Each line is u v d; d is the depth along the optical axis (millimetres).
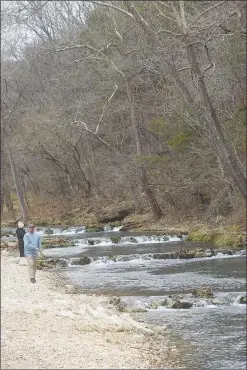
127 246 36812
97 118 43469
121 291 22406
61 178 66188
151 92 38688
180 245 35188
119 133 50500
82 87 40531
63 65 32281
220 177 37531
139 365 13203
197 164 39812
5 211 71438
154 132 41750
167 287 22656
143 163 43656
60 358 13195
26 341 14617
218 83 21797
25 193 70625
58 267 29766
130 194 56562
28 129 56781
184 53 9508
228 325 16812
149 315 18422
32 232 24188
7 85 58562
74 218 57438
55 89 39938
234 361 13656
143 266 28594
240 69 21719
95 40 23344
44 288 23141
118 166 49094
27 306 19359
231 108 25750
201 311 18703
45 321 17062
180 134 36594
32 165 68250
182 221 45406
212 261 28844
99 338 15414
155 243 37469
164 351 14531
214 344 15047
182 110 26281
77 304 19844
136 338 15578
